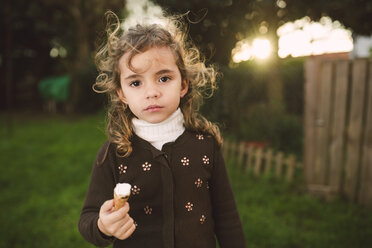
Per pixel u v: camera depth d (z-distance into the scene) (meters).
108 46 1.25
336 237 2.84
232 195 1.35
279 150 5.59
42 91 15.48
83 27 14.16
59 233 3.10
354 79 3.55
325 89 3.78
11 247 2.85
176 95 1.13
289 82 5.75
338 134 3.72
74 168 5.28
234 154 5.38
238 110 5.59
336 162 3.76
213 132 1.32
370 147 3.49
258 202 3.73
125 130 1.19
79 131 9.17
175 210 1.15
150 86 1.09
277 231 2.98
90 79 13.42
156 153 1.14
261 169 5.07
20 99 17.14
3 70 16.34
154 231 1.13
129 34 1.17
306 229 3.08
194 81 1.41
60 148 6.84
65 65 16.39
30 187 4.43
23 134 8.73
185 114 1.31
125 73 1.12
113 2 13.13
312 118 3.90
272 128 5.72
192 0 6.21
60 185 4.50
